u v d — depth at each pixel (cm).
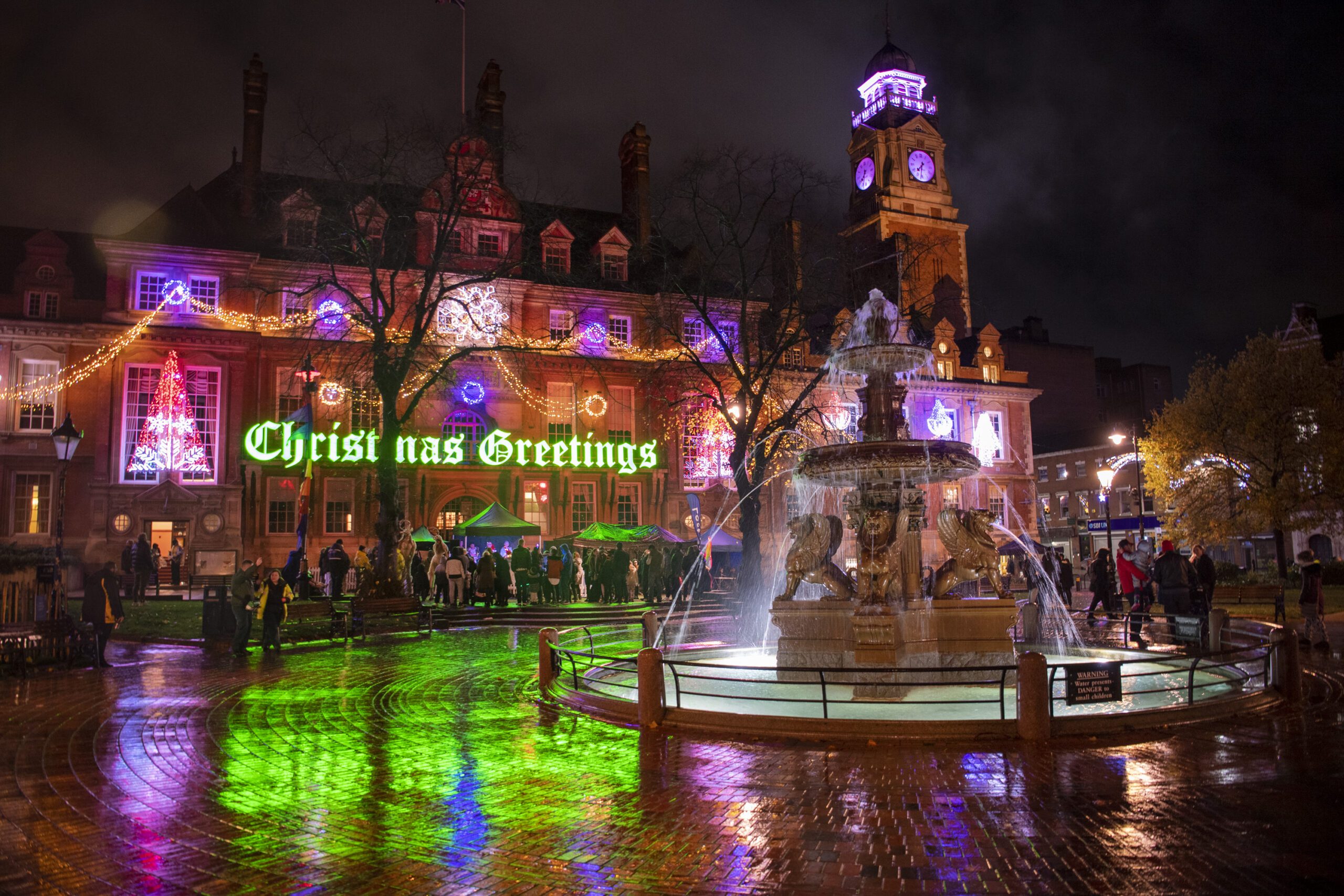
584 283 4228
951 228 6350
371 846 618
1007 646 1266
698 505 4262
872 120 6581
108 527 3375
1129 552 2130
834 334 4344
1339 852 575
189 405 3544
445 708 1188
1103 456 6247
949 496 4962
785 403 3716
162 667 1620
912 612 1255
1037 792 725
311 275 3650
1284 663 1102
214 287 3625
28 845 620
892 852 592
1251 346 3647
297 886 544
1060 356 6906
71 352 3434
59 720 1084
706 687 1347
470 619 2642
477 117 4306
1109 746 885
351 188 2828
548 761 869
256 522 3572
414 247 3891
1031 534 5134
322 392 3681
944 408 5106
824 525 1344
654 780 789
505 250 4059
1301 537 4975
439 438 3856
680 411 4225
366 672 1551
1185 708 984
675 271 3744
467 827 659
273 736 995
